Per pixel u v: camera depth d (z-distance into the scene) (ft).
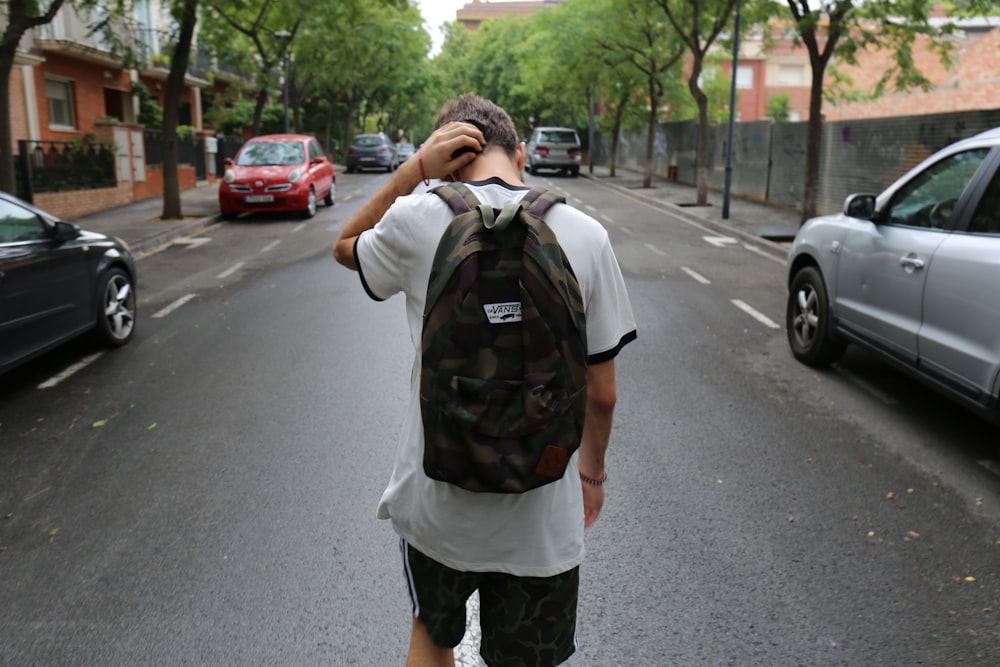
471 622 10.38
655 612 10.48
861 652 9.73
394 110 225.56
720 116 119.03
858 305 19.48
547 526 5.98
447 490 5.85
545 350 5.28
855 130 56.70
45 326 20.27
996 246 14.87
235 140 105.29
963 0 43.06
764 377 21.08
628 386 20.18
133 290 25.11
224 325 26.68
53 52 69.62
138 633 10.02
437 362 5.30
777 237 48.91
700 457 15.67
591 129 121.19
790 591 11.01
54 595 10.87
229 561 11.71
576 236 5.79
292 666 9.40
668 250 45.32
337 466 15.07
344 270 37.17
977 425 17.63
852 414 18.28
